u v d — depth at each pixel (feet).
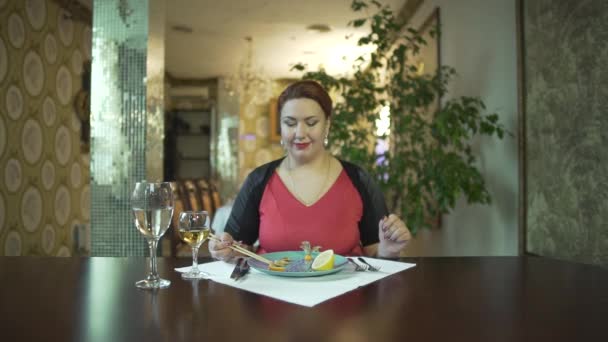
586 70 5.75
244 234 5.32
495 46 8.57
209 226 3.43
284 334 2.15
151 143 7.84
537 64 6.93
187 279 3.28
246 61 20.17
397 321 2.35
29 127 11.38
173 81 24.56
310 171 5.22
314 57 19.66
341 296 2.83
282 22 15.35
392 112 10.06
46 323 2.33
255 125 24.82
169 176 24.49
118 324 2.31
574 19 5.99
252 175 5.41
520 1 7.30
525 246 7.27
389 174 9.82
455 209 10.80
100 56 7.73
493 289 3.00
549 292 2.92
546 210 6.71
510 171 8.04
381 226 4.06
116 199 7.71
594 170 5.63
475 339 2.09
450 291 2.94
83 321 2.36
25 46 11.19
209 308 2.58
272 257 3.90
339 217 4.95
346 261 3.54
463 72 10.21
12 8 10.67
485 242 9.09
